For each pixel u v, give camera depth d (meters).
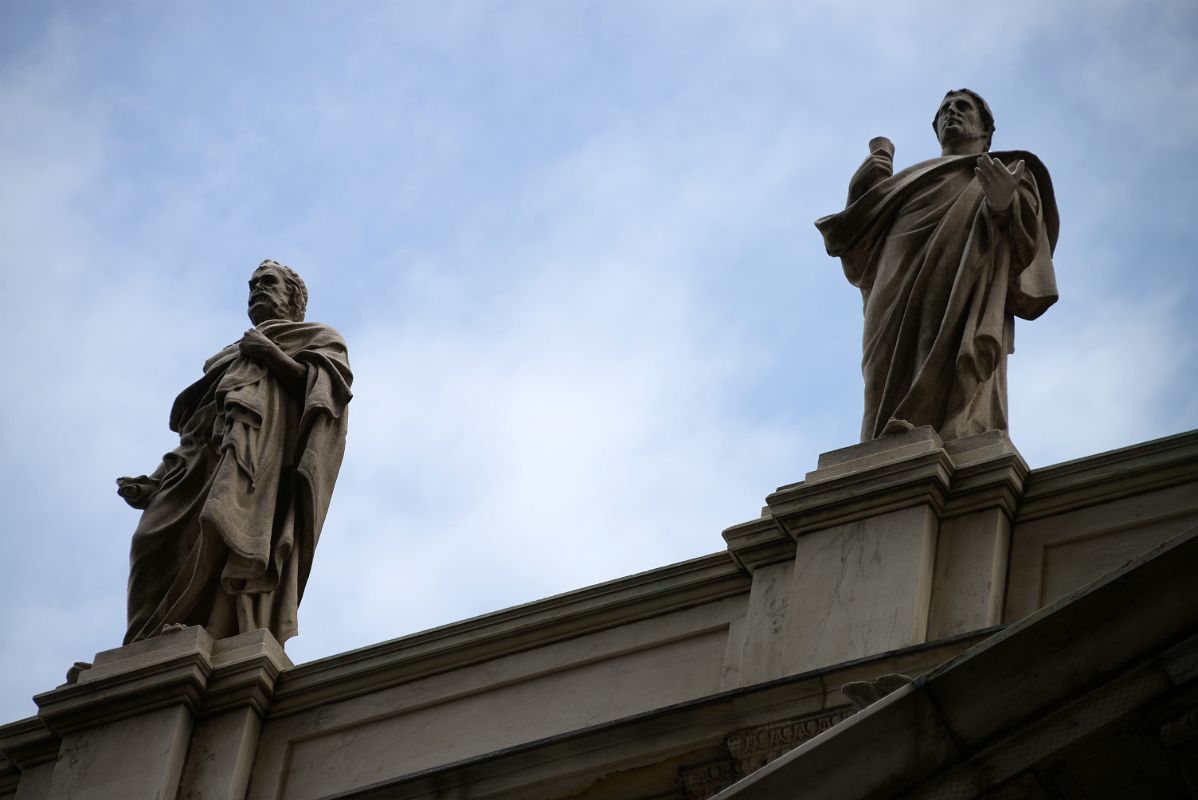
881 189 27.69
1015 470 24.58
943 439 25.50
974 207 26.91
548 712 25.97
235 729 27.52
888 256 27.03
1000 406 26.05
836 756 17.36
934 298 26.39
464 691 26.70
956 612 23.80
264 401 30.03
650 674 25.64
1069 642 16.83
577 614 26.45
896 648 23.47
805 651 24.06
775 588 25.09
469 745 26.19
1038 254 27.09
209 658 28.08
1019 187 26.88
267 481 29.53
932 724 17.11
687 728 23.55
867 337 26.66
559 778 24.17
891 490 24.73
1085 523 24.16
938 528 24.61
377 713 27.11
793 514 25.17
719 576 25.84
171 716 27.67
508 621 26.86
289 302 32.06
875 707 17.31
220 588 28.91
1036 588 23.88
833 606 24.27
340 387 30.30
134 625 29.45
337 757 27.02
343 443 30.19
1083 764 16.72
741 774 23.05
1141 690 16.58
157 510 29.98
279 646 28.33
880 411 26.08
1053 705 16.83
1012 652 16.95
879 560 24.34
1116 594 16.77
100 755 27.72
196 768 27.34
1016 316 27.03
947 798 17.00
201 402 30.92
